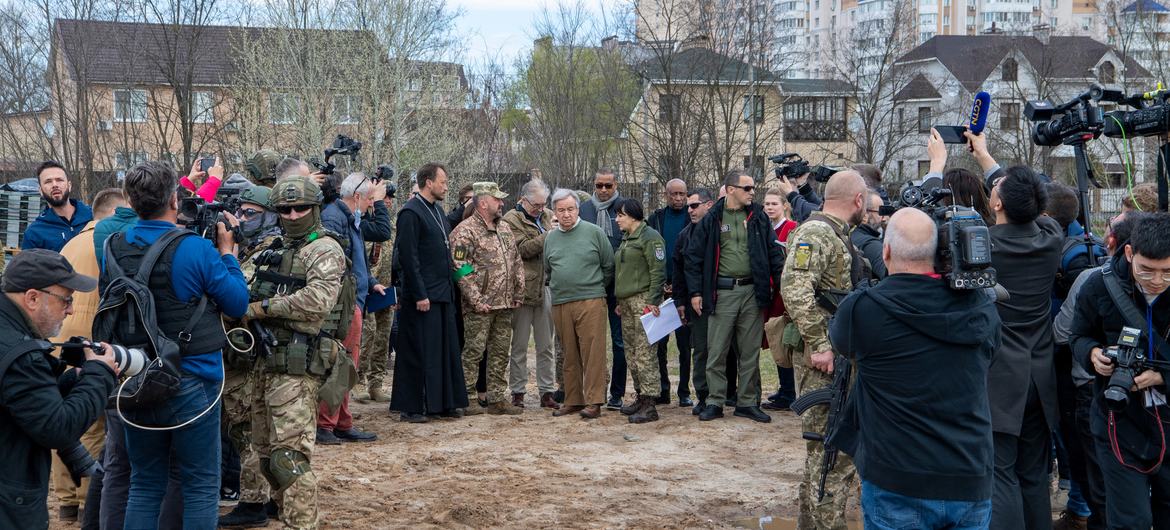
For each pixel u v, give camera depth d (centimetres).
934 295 346
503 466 691
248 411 508
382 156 2983
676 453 738
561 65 3353
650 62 3061
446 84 3108
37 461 335
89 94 2469
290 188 482
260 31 2961
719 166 2891
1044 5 11369
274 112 2944
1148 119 449
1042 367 467
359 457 712
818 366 493
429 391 833
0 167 2481
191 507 433
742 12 3050
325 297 471
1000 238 461
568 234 866
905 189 401
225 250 455
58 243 712
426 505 592
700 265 835
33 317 336
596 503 604
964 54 5188
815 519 495
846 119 4184
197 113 2877
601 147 3369
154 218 435
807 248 500
